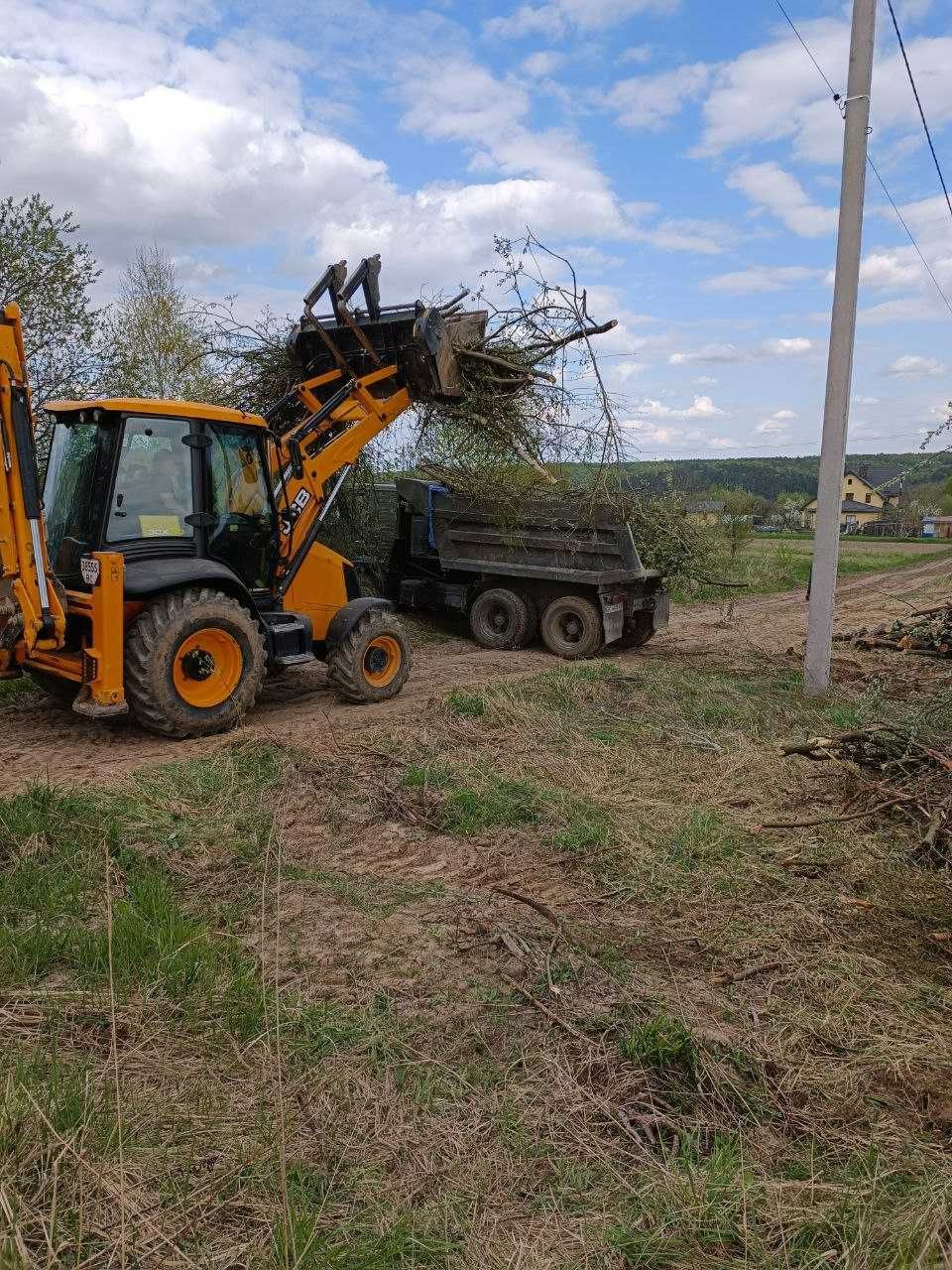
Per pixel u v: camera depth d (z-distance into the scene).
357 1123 2.57
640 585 10.81
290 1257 2.00
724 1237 2.22
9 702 7.24
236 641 6.29
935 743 5.19
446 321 8.56
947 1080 2.92
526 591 10.75
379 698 7.62
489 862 4.50
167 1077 2.68
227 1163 2.33
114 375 10.36
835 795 5.37
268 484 7.03
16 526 5.36
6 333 5.22
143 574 6.02
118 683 5.77
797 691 8.34
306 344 8.41
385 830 4.82
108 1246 2.02
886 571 26.16
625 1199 2.34
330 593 7.84
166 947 3.29
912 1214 2.24
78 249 9.62
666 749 6.34
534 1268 2.09
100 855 4.07
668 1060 2.92
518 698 7.40
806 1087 2.86
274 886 4.04
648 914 4.01
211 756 5.67
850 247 7.58
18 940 3.28
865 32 7.36
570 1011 3.19
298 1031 2.97
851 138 7.49
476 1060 2.91
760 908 4.06
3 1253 1.90
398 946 3.60
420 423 9.69
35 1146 2.23
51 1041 2.75
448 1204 2.29
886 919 3.97
